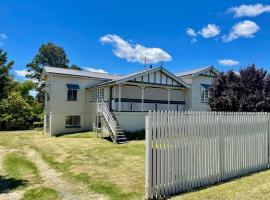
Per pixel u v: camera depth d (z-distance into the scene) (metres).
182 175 6.05
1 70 8.54
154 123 5.66
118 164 9.24
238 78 15.97
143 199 5.54
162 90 25.34
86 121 24.03
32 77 48.28
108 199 5.66
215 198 5.37
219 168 6.87
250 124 7.97
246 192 5.74
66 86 23.03
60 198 5.85
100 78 24.62
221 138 7.01
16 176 8.18
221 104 15.86
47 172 8.60
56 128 22.34
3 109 29.03
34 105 36.09
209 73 25.70
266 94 14.95
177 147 6.02
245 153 7.70
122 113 19.19
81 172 8.24
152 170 5.57
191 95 24.41
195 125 6.43
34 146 14.88
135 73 21.83
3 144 16.12
